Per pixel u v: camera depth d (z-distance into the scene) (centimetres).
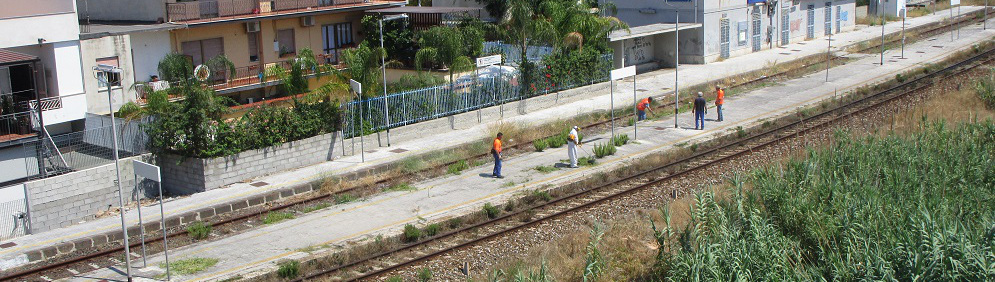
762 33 7656
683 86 5988
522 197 3525
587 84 5766
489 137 4550
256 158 3944
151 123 3878
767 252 2406
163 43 5066
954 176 3130
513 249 2988
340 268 2781
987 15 9231
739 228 2625
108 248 3092
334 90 4259
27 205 3356
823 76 6259
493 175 3894
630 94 5734
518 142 4506
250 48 5562
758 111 5188
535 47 5934
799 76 6316
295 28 5753
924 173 3186
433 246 3017
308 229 3225
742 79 6259
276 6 5594
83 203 3509
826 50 7506
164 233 2739
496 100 5128
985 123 3934
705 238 2500
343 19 6100
